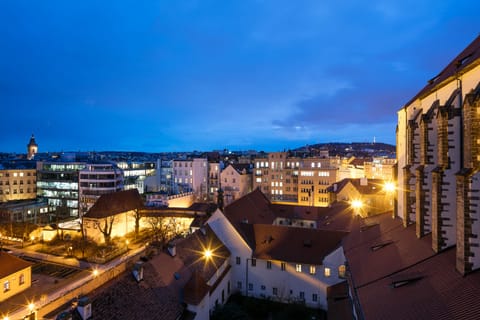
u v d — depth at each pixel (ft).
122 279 95.25
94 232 238.89
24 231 244.01
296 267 148.15
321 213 233.55
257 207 227.20
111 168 376.07
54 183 389.19
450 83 74.64
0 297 155.74
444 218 69.36
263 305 145.59
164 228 253.24
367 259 93.66
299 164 368.89
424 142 83.25
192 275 112.78
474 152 56.03
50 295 162.50
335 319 99.60
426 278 63.72
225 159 576.61
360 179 243.81
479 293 48.57
